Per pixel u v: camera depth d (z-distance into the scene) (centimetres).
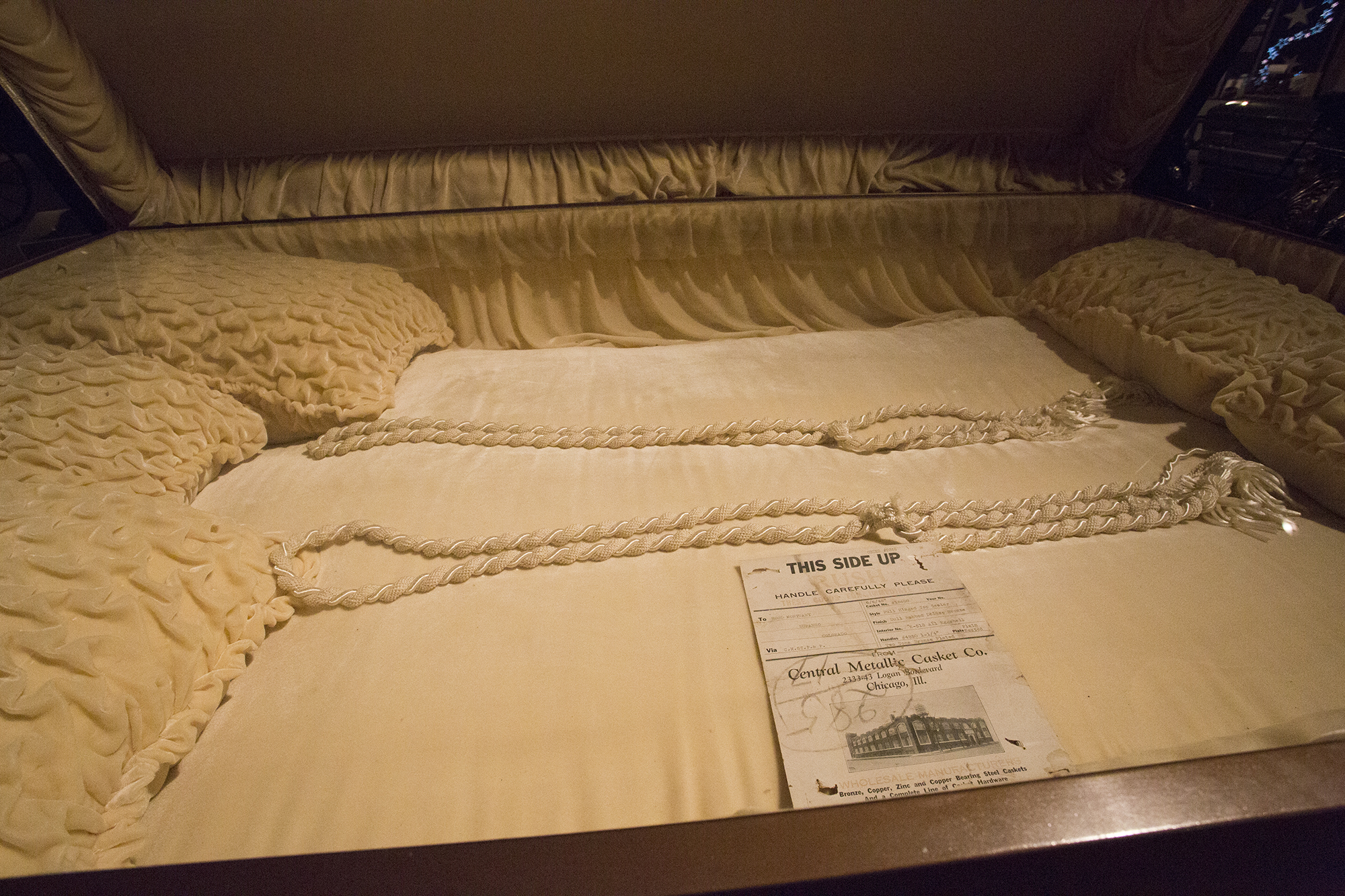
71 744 77
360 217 203
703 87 208
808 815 62
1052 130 226
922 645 105
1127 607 113
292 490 144
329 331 164
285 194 207
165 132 202
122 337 155
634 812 86
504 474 150
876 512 132
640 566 125
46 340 152
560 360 203
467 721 98
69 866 70
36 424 126
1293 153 175
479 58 196
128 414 135
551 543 130
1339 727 80
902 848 59
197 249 195
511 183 210
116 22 178
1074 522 132
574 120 212
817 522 135
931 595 114
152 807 88
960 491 145
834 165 218
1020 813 61
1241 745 81
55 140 181
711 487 146
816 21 197
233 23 183
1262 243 183
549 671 105
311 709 101
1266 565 121
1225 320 159
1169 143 213
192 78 192
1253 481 137
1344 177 165
